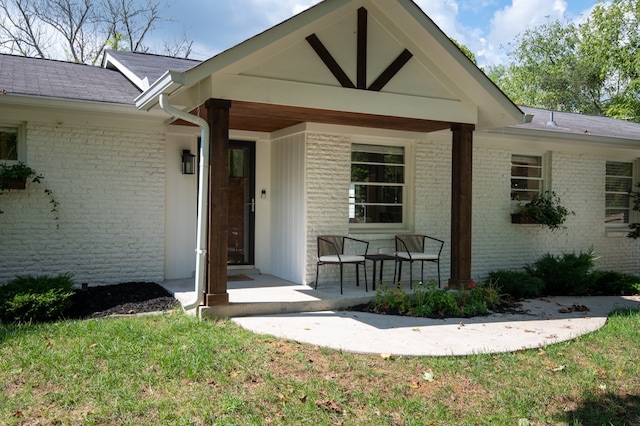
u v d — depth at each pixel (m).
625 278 9.49
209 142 6.30
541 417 3.99
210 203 6.29
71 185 7.74
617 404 4.27
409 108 7.27
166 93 6.06
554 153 11.00
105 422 3.59
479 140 10.20
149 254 8.29
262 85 6.32
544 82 32.59
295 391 4.18
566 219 11.16
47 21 23.94
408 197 9.56
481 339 5.73
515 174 10.77
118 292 7.41
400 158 9.56
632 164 12.34
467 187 7.85
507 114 7.66
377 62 7.04
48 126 7.57
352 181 9.05
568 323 6.68
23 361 4.52
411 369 4.76
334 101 6.73
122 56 10.58
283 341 5.36
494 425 3.83
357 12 6.84
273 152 9.46
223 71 6.12
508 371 4.82
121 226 8.08
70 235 7.76
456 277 7.92
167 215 8.55
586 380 4.69
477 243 10.23
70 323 5.75
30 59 9.88
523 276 8.95
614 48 23.20
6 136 7.54
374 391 4.27
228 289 7.77
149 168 8.26
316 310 7.00
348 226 8.80
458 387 4.45
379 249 8.94
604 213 11.70
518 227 10.66
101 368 4.45
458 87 7.61
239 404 3.88
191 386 4.18
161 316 6.30
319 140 8.48
